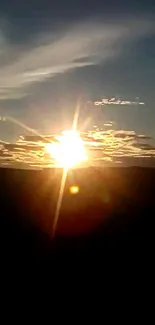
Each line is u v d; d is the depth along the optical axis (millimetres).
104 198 36062
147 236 25297
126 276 17922
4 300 14836
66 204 34469
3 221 28656
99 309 14266
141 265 19391
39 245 23125
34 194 37281
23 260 19969
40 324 12883
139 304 14727
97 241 24453
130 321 13297
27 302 14664
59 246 23203
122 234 26094
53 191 38219
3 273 17844
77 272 18422
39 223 29031
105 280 17422
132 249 22438
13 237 24719
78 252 21906
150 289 16266
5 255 20688
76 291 15992
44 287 16297
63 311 14023
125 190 38125
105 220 29828
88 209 33062
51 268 18953
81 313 13852
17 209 32438
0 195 36375
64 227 27922
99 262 20062
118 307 14500
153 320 13375
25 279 17188
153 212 31781
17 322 12969
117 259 20641
